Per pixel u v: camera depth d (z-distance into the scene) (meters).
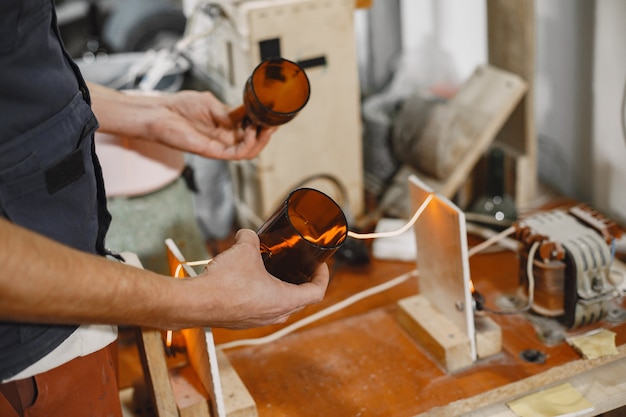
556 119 1.57
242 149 1.13
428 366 1.11
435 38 1.89
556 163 1.60
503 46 1.44
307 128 1.41
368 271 1.39
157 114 1.11
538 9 1.55
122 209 1.21
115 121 1.11
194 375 1.04
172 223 1.25
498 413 1.03
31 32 0.71
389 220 1.49
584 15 1.42
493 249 1.38
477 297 1.10
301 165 1.44
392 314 1.24
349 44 1.39
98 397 0.85
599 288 1.09
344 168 1.47
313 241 0.85
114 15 2.06
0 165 0.70
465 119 1.44
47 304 0.62
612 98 1.40
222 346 1.18
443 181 1.48
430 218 1.09
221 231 1.53
